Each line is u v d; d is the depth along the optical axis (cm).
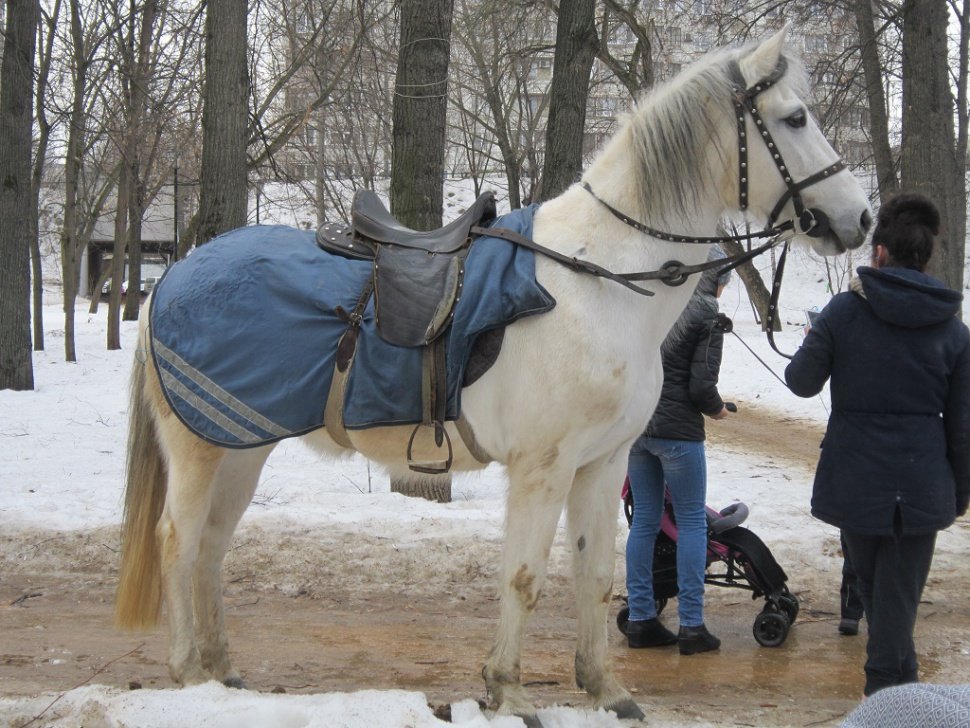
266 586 561
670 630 505
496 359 345
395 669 439
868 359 353
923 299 342
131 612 389
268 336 366
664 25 1945
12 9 1278
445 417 348
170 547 378
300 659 451
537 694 405
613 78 2205
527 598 344
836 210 353
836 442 360
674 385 452
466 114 2334
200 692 344
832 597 557
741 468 953
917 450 347
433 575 573
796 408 1398
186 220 2794
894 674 354
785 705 398
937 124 1084
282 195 2788
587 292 342
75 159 2003
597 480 366
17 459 882
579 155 891
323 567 576
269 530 607
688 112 351
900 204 359
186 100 1753
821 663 459
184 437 379
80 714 326
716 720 373
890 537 352
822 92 1377
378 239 374
